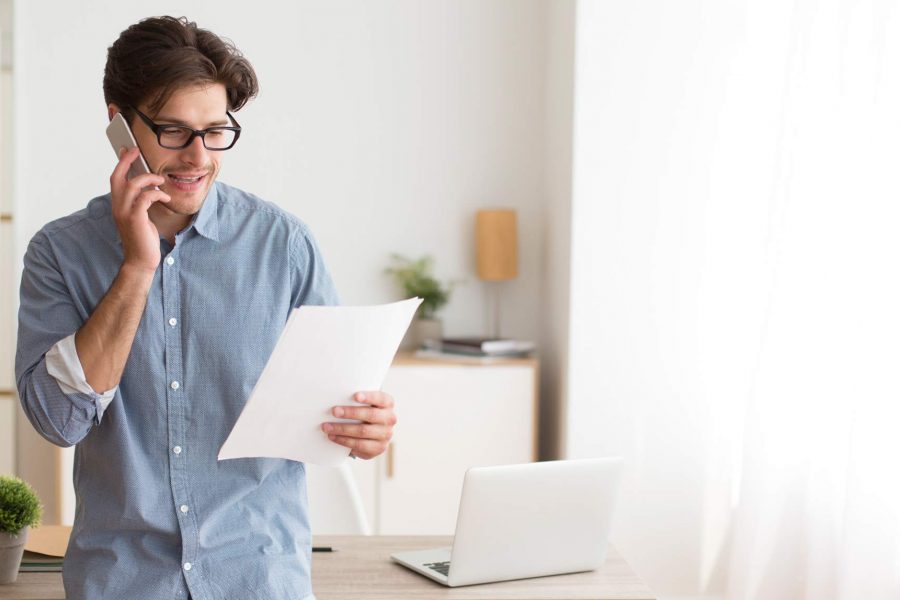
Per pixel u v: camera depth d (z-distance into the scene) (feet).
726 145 11.21
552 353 12.23
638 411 11.35
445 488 11.65
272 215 5.24
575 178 11.19
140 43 4.58
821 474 9.23
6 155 12.16
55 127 12.26
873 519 8.14
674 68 11.16
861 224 8.57
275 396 4.64
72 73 12.25
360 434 4.86
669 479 11.37
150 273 4.54
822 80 9.36
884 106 8.25
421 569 6.06
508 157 12.87
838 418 9.04
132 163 4.68
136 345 4.89
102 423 4.88
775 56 10.94
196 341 4.97
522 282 12.98
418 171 12.79
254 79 4.87
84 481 5.01
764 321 9.96
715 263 11.27
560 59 11.95
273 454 4.88
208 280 5.02
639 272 11.27
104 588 4.86
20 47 12.17
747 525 10.08
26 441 12.25
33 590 5.57
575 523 6.04
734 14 11.14
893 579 8.10
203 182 4.75
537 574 6.04
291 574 5.02
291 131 12.62
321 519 7.43
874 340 8.17
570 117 11.35
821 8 9.37
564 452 11.46
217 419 4.99
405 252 12.83
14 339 12.23
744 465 10.18
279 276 5.16
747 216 11.17
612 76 11.14
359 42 12.67
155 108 4.56
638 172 11.21
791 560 9.71
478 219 12.43
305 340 4.52
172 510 4.91
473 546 5.77
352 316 4.57
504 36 12.80
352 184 12.72
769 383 9.82
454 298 12.94
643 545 11.39
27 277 4.92
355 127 12.70
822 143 9.32
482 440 11.67
